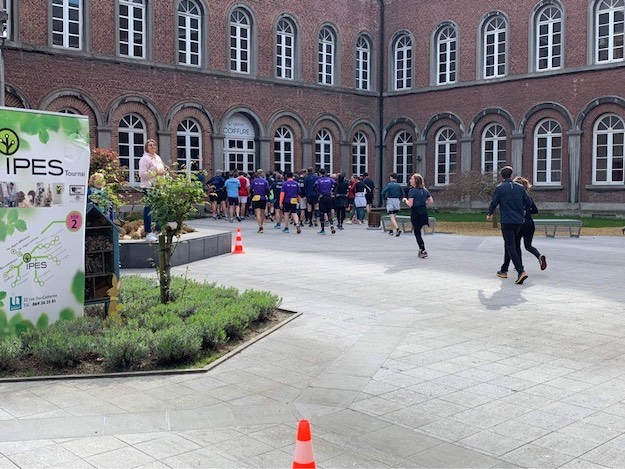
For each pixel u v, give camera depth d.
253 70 31.72
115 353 6.76
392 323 8.91
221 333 7.59
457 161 34.28
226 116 30.72
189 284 10.48
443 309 9.84
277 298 9.70
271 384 6.47
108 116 26.86
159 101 28.42
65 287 7.90
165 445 4.99
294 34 33.47
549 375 6.74
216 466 4.65
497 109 32.66
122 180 18.55
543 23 31.39
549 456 4.87
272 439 5.14
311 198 24.62
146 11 28.14
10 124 7.37
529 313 9.59
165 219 8.96
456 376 6.71
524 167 32.00
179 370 6.77
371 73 36.91
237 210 27.22
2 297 7.40
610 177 29.64
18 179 7.46
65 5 25.84
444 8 34.53
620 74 28.98
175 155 29.09
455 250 17.39
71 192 7.88
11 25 24.44
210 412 5.68
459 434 5.28
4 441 5.01
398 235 21.36
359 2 36.03
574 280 12.52
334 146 35.34
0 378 6.46
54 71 25.39
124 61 27.23
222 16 30.45
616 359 7.30
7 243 7.41
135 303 8.84
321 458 4.84
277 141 33.00
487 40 33.31
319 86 34.25
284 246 18.23
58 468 4.56
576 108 30.27
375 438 5.20
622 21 29.22
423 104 35.47
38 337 7.21
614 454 4.90
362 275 13.02
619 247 18.25
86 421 5.42
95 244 8.37
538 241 20.03
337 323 8.91
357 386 6.41
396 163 37.03
